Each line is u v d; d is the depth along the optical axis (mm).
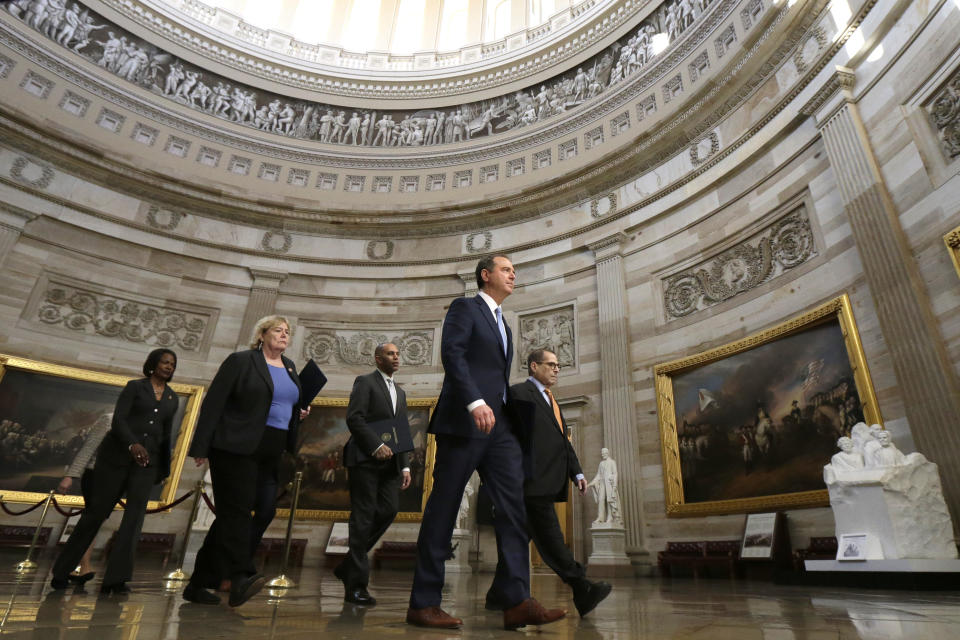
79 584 4035
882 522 5191
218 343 13680
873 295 7156
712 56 11695
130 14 15438
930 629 2238
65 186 12812
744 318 9500
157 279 13555
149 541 10727
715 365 9664
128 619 2201
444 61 18375
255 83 16844
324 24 19297
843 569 5379
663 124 11711
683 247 11031
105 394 12070
